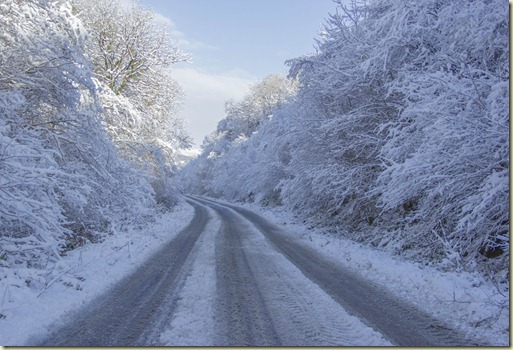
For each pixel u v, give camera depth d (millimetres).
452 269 8906
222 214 30594
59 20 10438
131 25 21562
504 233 8492
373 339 5176
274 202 36625
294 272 9414
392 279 8812
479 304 6352
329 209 18453
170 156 24812
